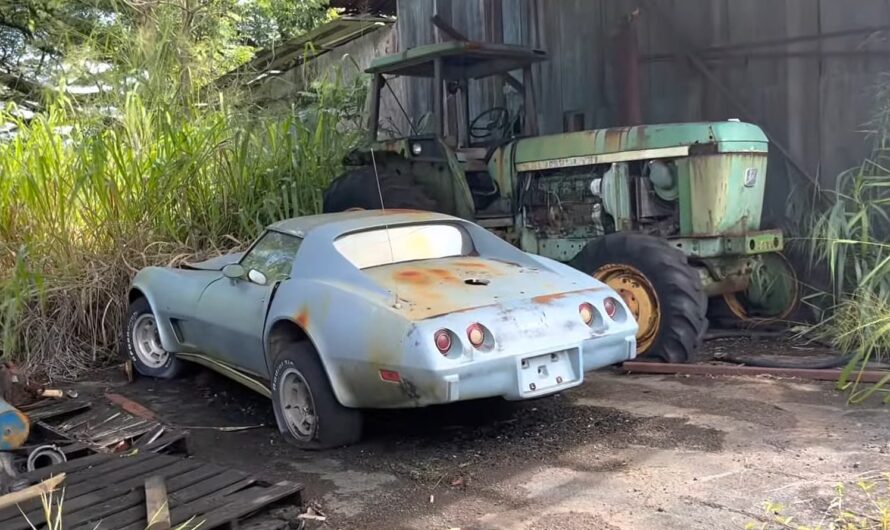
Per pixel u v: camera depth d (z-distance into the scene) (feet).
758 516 10.65
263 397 18.61
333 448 14.48
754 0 25.41
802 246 22.15
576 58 30.86
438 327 12.82
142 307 20.62
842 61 23.57
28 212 24.07
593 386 17.70
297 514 11.41
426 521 11.27
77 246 24.11
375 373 13.21
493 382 13.07
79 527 10.37
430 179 23.62
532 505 11.56
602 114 29.96
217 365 18.02
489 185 23.89
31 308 22.62
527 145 22.67
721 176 19.65
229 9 38.17
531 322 13.62
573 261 20.27
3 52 43.75
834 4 23.70
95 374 21.56
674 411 15.46
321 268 15.02
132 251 24.12
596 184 21.21
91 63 29.17
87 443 14.26
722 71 26.30
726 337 21.40
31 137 25.54
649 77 28.22
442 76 23.50
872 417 14.49
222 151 26.76
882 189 21.44
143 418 16.05
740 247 19.69
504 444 14.26
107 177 24.58
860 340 18.44
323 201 25.17
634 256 19.10
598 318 14.61
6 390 16.66
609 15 29.48
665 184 20.34
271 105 31.81
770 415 14.85
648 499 11.44
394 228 16.25
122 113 27.02
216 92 29.58
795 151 24.62
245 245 25.34
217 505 10.98
